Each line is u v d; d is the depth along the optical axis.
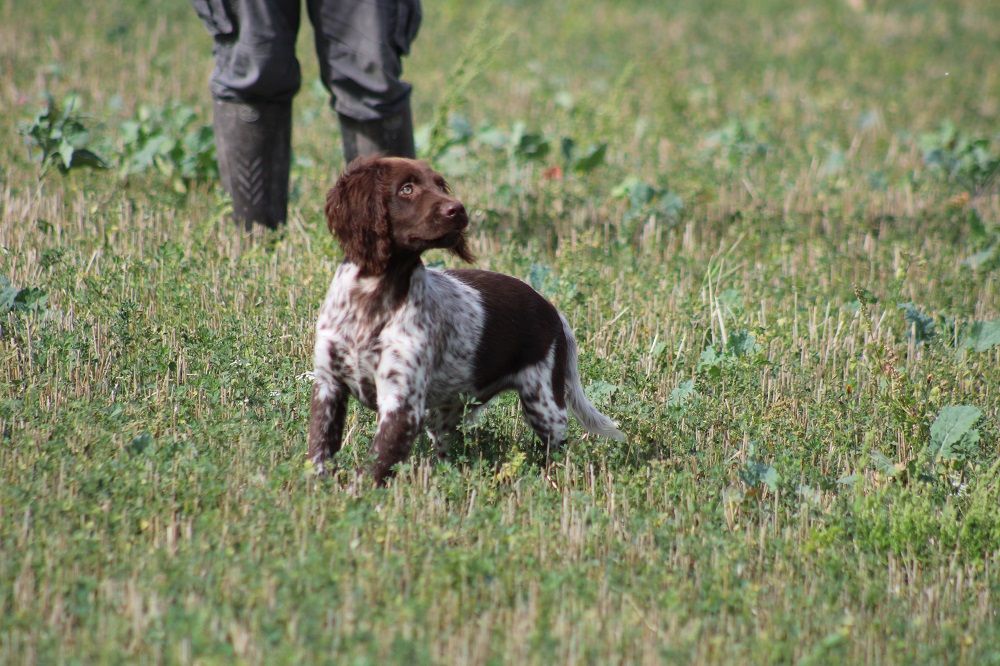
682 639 6.70
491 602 7.02
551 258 14.52
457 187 17.42
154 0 29.31
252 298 12.03
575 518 8.13
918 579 8.02
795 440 9.86
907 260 15.00
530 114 23.84
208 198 15.87
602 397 10.60
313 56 26.66
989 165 19.84
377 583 6.96
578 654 6.42
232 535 7.47
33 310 10.84
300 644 6.23
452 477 8.57
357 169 8.74
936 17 39.28
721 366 11.23
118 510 7.64
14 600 6.54
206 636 6.18
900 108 26.81
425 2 35.03
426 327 8.88
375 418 9.89
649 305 12.88
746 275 14.30
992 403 11.34
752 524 8.60
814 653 6.53
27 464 8.26
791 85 28.55
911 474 9.59
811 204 18.12
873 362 11.65
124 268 12.25
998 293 14.64
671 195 16.56
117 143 18.03
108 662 5.91
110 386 9.95
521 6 36.72
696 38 34.19
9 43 23.56
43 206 14.35
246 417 9.34
